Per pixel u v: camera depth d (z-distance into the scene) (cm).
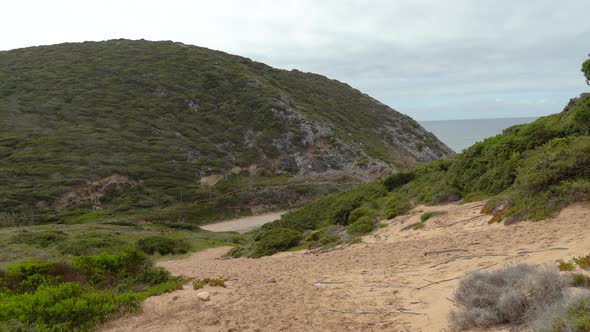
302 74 12144
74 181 5341
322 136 7894
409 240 1288
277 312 710
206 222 5275
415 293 689
